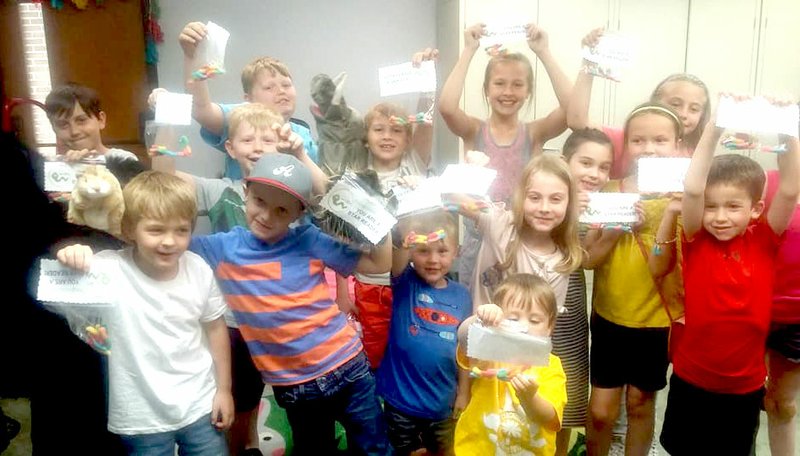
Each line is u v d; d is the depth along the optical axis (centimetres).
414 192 177
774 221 166
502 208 197
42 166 147
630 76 341
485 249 191
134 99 356
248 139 187
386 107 231
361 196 152
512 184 233
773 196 174
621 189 200
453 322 183
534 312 159
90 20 344
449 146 361
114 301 141
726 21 338
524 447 159
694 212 165
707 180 165
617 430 220
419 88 208
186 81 187
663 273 184
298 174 155
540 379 157
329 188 159
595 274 200
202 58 183
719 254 168
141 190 143
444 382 181
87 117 205
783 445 206
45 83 344
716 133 155
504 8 325
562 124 234
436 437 183
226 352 164
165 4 357
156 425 150
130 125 357
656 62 341
